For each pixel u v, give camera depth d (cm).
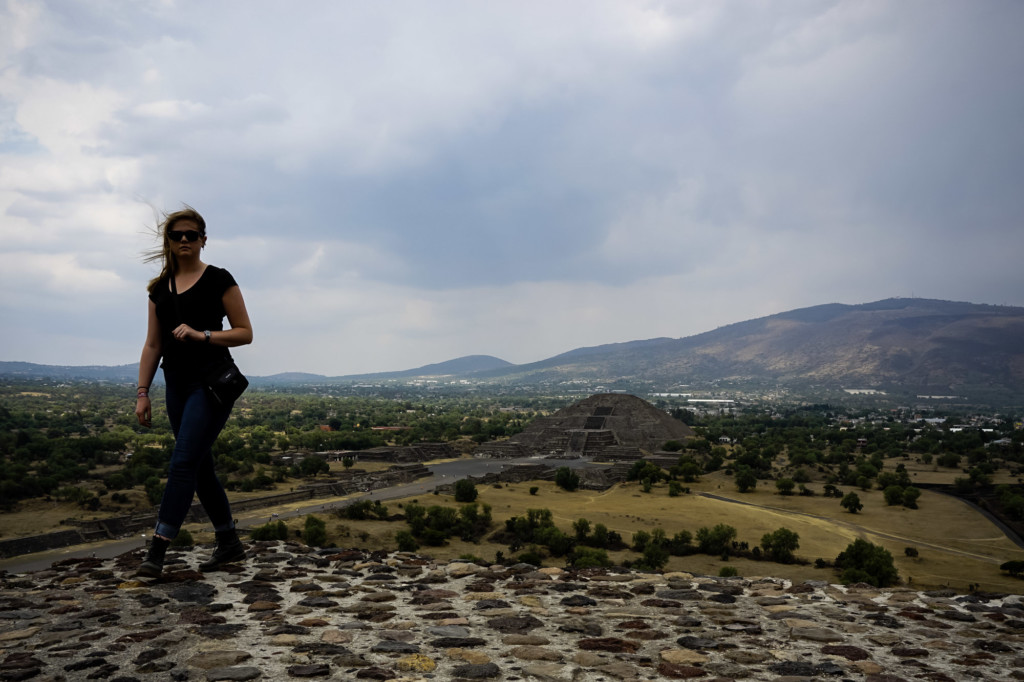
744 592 899
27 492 9781
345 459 14350
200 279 841
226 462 12444
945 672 591
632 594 876
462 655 609
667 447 18212
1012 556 7662
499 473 13438
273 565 996
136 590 817
